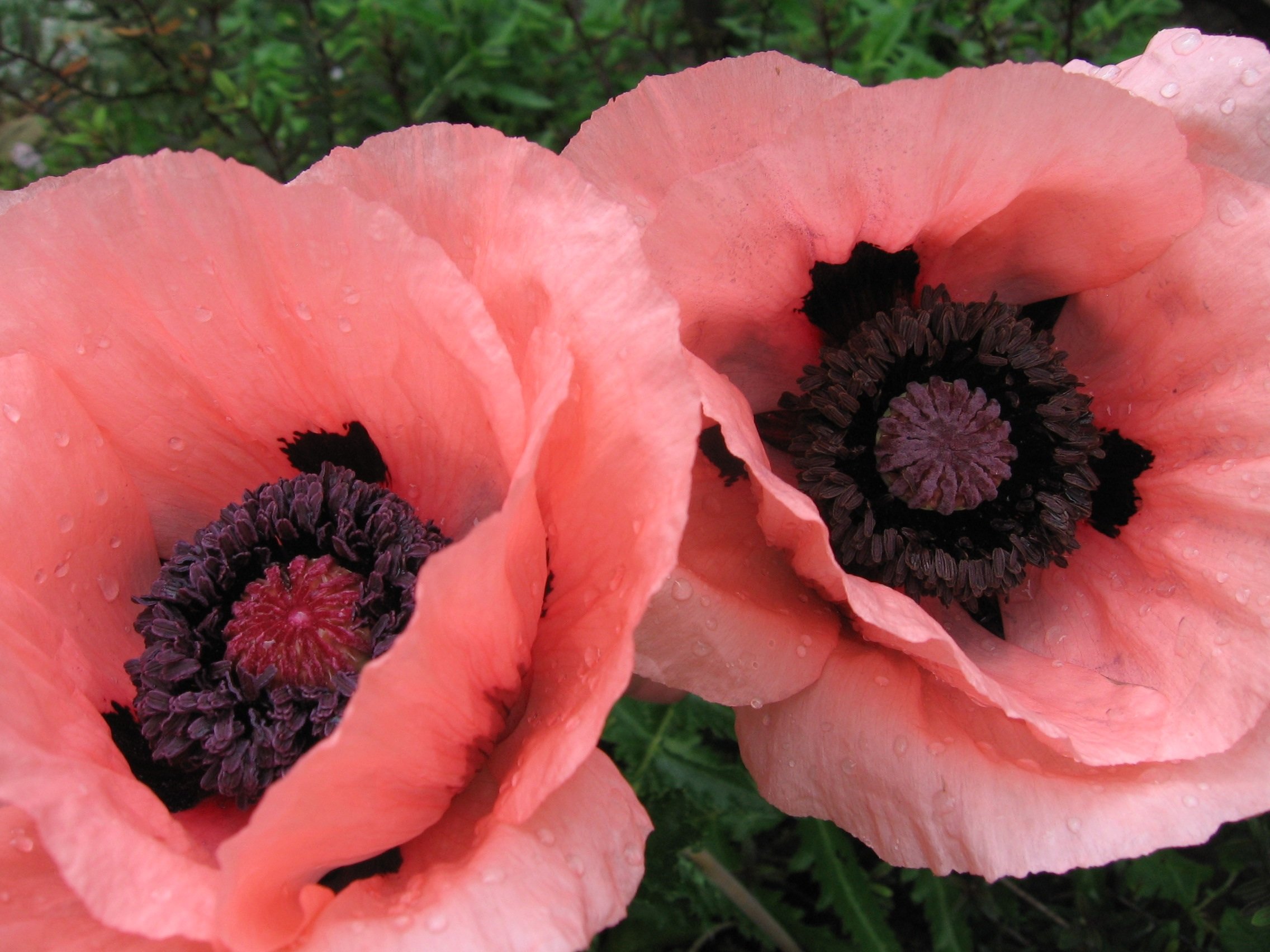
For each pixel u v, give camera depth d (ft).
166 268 0.60
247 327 0.62
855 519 0.69
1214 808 0.62
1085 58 1.13
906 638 0.57
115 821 0.49
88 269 0.60
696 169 0.67
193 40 1.10
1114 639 0.69
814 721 0.66
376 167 0.61
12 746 0.49
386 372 0.62
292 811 0.48
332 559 0.62
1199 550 0.67
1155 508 0.69
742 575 0.67
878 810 0.65
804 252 0.67
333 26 1.15
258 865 0.49
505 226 0.58
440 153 0.61
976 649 0.71
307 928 0.52
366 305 0.59
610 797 0.54
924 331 0.69
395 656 0.47
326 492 0.65
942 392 0.69
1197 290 0.67
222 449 0.67
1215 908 1.01
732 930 1.17
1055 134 0.61
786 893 1.19
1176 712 0.64
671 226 0.62
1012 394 0.70
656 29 1.20
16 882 0.55
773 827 1.15
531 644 0.59
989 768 0.64
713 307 0.67
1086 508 0.69
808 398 0.71
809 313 0.71
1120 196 0.64
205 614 0.62
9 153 1.37
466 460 0.65
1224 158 0.68
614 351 0.54
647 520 0.53
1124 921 0.99
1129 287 0.70
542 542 0.58
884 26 1.16
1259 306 0.65
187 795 0.61
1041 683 0.69
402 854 0.58
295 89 1.19
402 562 0.61
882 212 0.65
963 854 0.63
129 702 0.63
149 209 0.59
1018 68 0.59
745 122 0.67
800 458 0.70
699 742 0.99
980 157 0.62
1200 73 0.68
